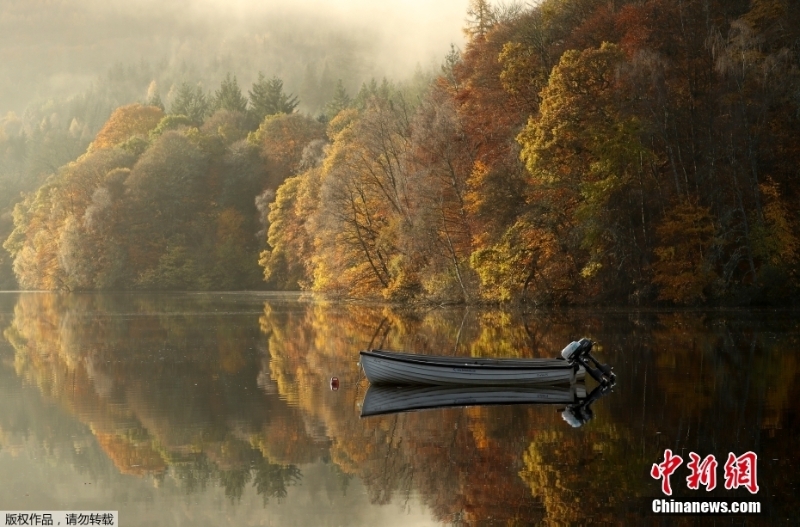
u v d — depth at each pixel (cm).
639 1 6850
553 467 2144
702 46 6456
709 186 6291
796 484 1992
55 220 14725
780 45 6469
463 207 7275
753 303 6184
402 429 2580
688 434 2419
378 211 8588
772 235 6116
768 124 6316
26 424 2772
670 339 4412
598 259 6312
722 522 1761
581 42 6919
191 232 13875
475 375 3228
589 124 6119
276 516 1895
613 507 1862
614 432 2461
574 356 3225
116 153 14950
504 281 6638
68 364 4144
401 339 4900
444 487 2033
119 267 13650
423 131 7700
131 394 3269
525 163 6575
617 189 6122
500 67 7556
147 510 1956
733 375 3328
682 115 6362
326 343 4844
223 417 2811
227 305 8762
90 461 2331
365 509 1911
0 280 17500
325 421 2719
